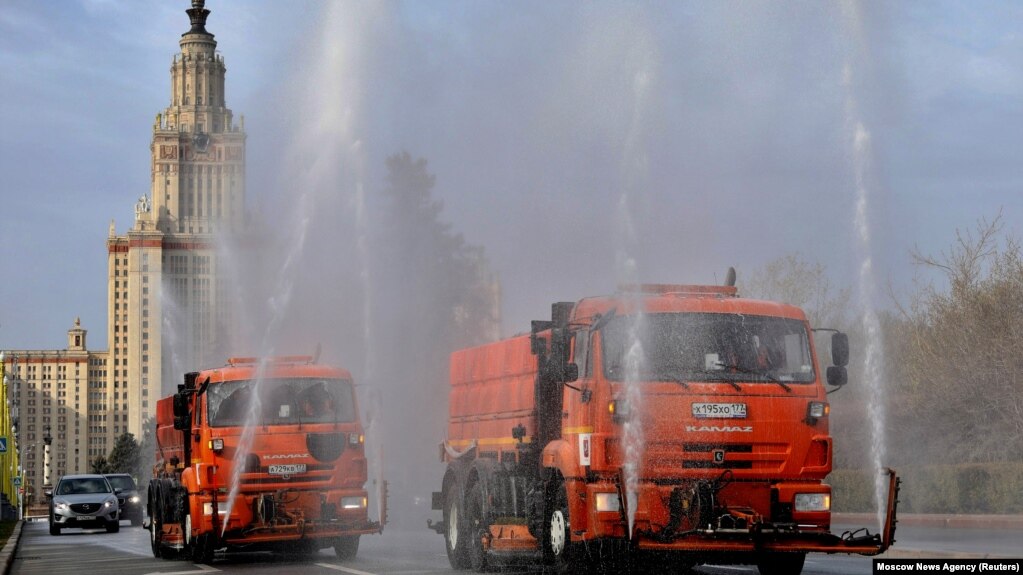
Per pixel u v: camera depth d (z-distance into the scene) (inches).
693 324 612.1
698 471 594.6
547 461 645.3
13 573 864.3
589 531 596.1
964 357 1371.8
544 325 656.4
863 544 582.2
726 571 762.2
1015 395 1344.7
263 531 869.8
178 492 944.9
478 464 727.1
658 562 647.1
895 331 1449.3
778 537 578.6
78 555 1107.9
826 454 610.2
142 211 5644.7
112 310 6013.8
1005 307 1371.8
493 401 746.8
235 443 876.6
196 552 896.3
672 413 596.7
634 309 610.5
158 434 1118.4
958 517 1127.6
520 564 724.7
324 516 879.7
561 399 649.6
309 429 886.4
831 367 629.9
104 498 1777.8
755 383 606.2
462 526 748.0
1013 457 1369.3
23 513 3501.5
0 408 3528.5
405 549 1005.2
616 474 592.1
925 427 1433.3
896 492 584.4
